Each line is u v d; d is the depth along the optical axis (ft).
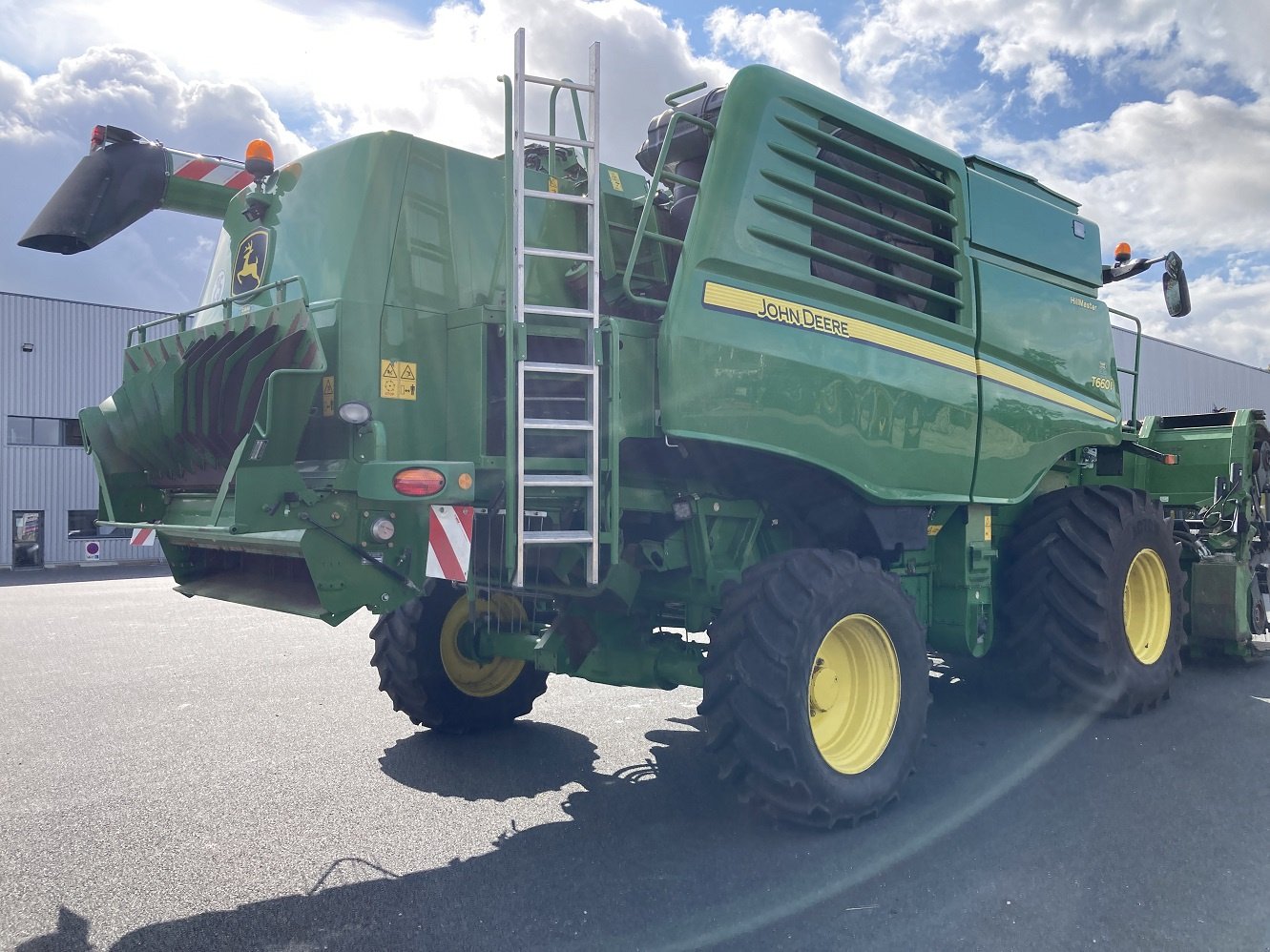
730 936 9.80
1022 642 18.45
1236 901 10.52
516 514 11.57
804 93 14.20
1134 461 24.62
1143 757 16.07
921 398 15.49
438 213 13.46
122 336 83.87
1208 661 24.98
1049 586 18.13
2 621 35.83
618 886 11.04
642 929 9.95
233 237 15.66
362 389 12.43
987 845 12.23
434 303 13.26
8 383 77.66
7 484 77.56
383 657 17.31
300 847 12.26
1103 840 12.35
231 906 10.52
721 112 13.39
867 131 15.10
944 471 15.97
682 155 16.58
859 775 13.14
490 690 18.04
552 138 11.87
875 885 11.03
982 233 17.17
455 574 11.51
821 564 13.14
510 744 17.19
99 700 20.98
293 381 11.27
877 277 14.93
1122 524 18.38
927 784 14.79
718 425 12.73
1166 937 9.74
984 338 16.93
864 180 14.82
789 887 10.98
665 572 14.76
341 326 12.39
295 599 12.74
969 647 16.84
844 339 14.35
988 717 18.88
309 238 13.55
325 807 13.83
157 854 12.02
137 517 15.29
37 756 16.46
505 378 12.15
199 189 16.70
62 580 61.00
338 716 19.40
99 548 82.23
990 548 17.34
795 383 13.60
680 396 12.38
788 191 13.91
